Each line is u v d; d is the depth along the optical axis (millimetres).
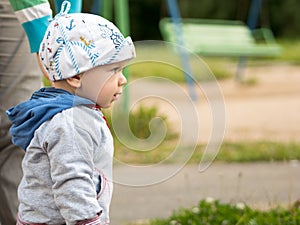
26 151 4145
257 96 16516
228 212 6805
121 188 8695
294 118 13562
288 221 6566
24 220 4129
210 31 17891
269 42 21781
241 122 13125
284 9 35750
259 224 6488
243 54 17266
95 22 4074
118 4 11938
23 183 4184
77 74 4020
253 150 10406
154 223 7043
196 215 6867
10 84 5633
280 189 8422
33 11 4809
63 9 4312
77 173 3895
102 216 4109
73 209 3879
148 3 37406
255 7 23500
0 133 5602
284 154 10141
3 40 5590
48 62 4129
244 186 8609
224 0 35750
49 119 4035
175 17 16922
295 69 21656
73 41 4039
